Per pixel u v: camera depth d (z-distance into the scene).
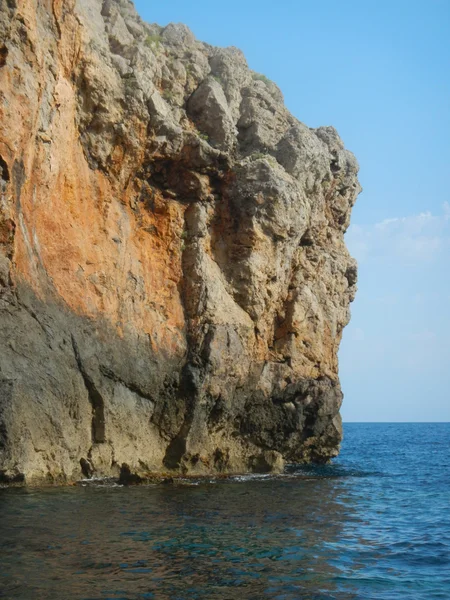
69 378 25.14
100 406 26.53
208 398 30.97
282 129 39.38
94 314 27.09
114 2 37.31
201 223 32.78
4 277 22.86
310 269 38.88
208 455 31.58
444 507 24.56
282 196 34.41
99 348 26.91
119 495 22.47
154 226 32.06
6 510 18.47
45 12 26.34
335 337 39.94
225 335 31.72
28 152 24.31
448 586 14.03
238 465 33.38
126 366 28.03
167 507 20.70
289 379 35.97
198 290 31.73
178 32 39.09
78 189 28.34
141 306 29.83
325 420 38.25
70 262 26.67
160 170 32.56
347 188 42.81
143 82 31.14
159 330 30.09
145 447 28.73
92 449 26.22
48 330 24.64
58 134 26.94
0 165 22.80
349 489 28.70
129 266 29.97
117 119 30.16
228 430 32.97
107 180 30.22
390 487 30.25
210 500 22.77
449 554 16.83
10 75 23.36
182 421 30.12
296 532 18.28
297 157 37.22
